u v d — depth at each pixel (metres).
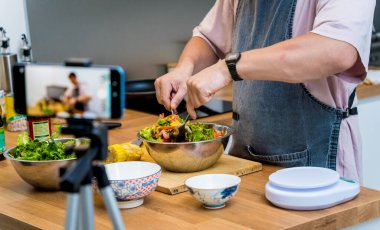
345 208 1.42
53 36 2.94
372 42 3.54
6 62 2.46
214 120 2.46
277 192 1.42
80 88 0.97
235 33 1.99
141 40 3.20
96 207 1.48
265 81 1.83
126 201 1.46
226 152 2.52
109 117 0.97
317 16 1.61
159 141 1.71
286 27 1.78
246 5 1.93
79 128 0.99
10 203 1.54
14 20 2.75
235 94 1.97
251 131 1.89
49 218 1.43
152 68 3.27
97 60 3.09
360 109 2.88
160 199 1.52
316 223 1.36
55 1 2.91
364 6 1.56
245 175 1.71
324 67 1.53
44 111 1.00
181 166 1.68
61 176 1.00
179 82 1.92
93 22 3.04
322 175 1.50
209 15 2.13
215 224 1.34
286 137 1.83
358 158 1.86
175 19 3.28
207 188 1.41
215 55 2.14
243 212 1.41
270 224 1.33
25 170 1.59
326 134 1.79
